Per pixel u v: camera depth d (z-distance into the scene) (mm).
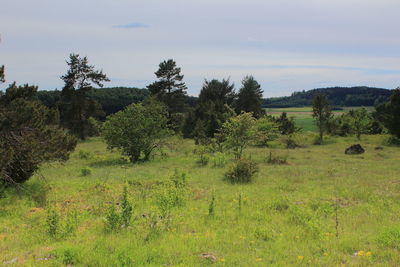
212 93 62531
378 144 36125
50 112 22609
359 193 12172
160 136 25469
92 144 43656
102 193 12680
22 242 7211
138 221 8727
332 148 33656
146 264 5527
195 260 5859
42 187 13742
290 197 11867
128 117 24406
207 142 29703
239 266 5586
